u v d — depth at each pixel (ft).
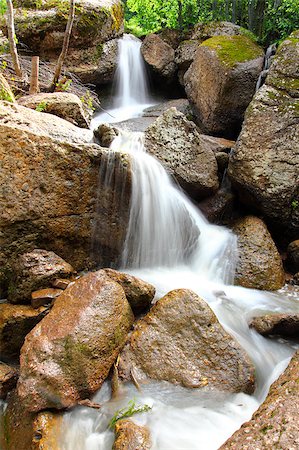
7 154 13.46
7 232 13.87
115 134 20.21
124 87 39.37
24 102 21.65
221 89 26.68
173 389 10.61
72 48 34.32
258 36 35.83
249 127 19.98
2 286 14.23
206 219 20.43
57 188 14.80
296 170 18.90
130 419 9.48
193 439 9.16
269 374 11.90
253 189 19.21
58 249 15.43
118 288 12.41
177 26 44.39
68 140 16.57
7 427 10.25
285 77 20.75
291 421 7.86
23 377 10.03
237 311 14.47
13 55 26.20
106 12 35.04
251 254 17.56
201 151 20.35
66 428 9.61
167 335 11.54
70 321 11.14
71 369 10.28
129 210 16.98
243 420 9.89
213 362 11.18
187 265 18.78
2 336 12.49
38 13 32.24
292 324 13.20
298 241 18.67
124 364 11.00
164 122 20.65
